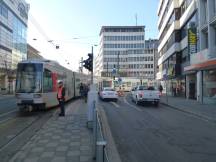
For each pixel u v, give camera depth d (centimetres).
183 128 1515
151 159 909
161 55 7081
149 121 1788
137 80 12356
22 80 2206
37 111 2347
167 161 885
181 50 4756
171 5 5197
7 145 1109
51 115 2031
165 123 1703
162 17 6756
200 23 3359
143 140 1197
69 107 2556
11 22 7350
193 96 4100
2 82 6962
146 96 3098
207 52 3047
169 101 3641
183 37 4578
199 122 1759
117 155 940
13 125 1612
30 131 1424
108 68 14538
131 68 14400
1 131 1420
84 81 4712
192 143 1142
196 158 918
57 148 995
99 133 659
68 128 1399
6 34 6938
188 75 4291
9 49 7175
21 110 2380
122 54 14588
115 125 1603
